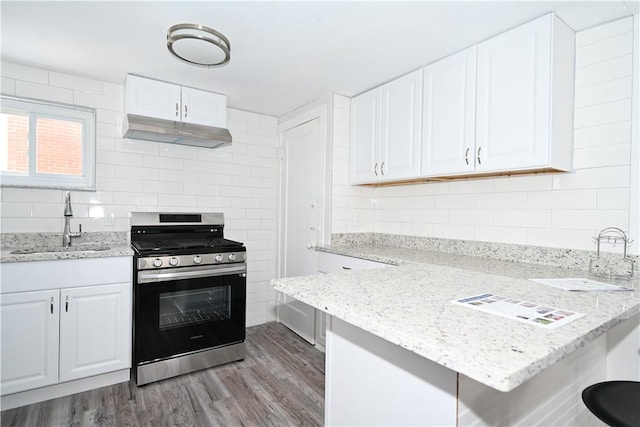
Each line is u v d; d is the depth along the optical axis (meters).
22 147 2.36
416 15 1.70
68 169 2.51
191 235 2.93
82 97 2.53
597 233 1.71
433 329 0.77
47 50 2.12
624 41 1.64
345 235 2.86
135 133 2.48
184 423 1.79
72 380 2.01
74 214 2.50
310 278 1.31
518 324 0.81
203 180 3.06
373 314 0.87
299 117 3.19
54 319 1.95
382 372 1.04
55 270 1.96
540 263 1.91
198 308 2.36
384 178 2.54
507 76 1.79
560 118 1.69
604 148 1.69
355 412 1.13
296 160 3.22
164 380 2.23
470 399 0.85
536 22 1.68
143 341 2.14
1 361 1.82
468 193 2.33
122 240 2.65
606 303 1.03
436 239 2.51
